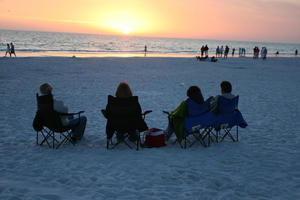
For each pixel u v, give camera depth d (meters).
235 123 5.90
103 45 95.12
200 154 5.14
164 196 3.50
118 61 28.86
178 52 64.94
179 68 24.50
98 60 28.97
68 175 4.09
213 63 31.53
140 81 15.72
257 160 4.88
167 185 3.84
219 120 5.61
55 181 3.89
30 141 5.75
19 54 36.66
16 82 13.91
